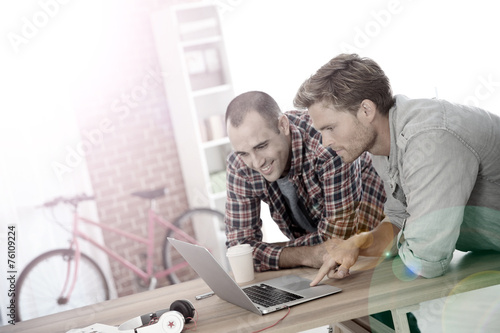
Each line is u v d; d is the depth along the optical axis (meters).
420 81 4.69
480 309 1.12
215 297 1.62
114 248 4.62
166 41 4.67
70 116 4.50
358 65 1.49
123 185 4.68
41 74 4.43
